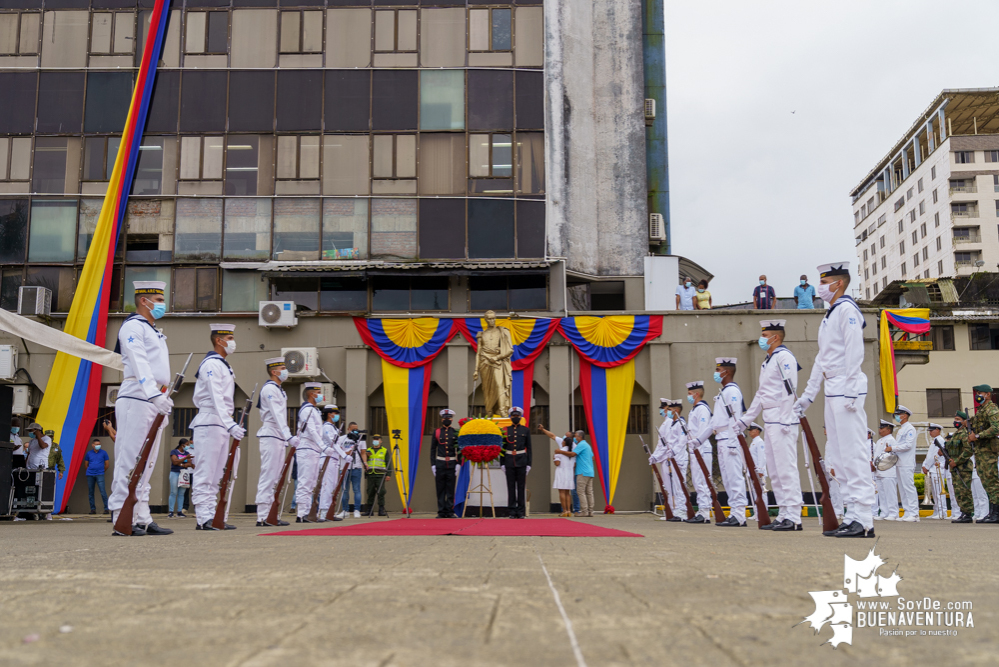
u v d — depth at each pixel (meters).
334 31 24.86
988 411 14.53
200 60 24.69
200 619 2.70
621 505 23.25
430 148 24.47
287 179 24.27
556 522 12.98
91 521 16.19
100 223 23.53
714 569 4.26
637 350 23.33
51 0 24.91
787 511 10.64
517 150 24.56
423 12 25.00
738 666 2.07
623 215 26.11
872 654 2.23
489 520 14.22
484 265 23.66
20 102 24.53
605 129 26.59
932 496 22.03
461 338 23.34
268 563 4.65
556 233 24.17
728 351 23.28
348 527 10.50
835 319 8.73
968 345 36.38
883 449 17.95
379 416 23.50
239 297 23.91
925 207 80.62
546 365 23.38
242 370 23.36
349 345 23.28
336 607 2.94
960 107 75.31
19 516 16.80
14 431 16.33
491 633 2.47
